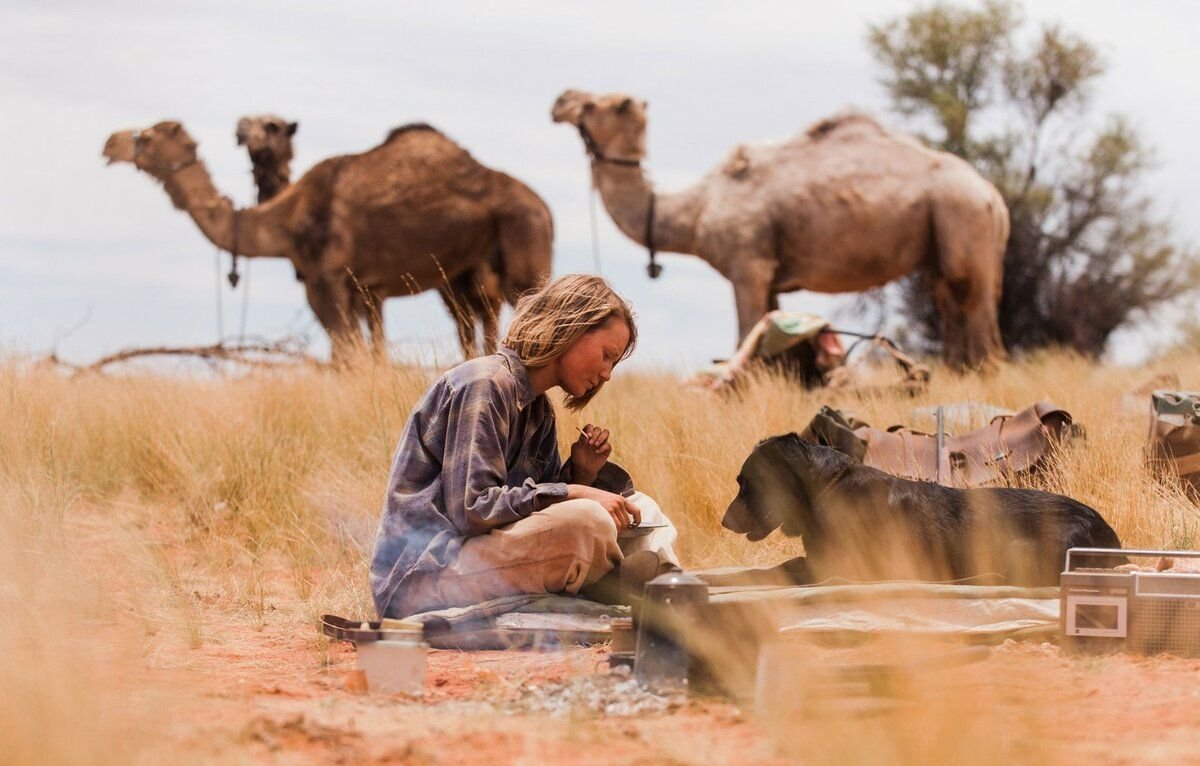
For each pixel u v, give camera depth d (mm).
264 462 8531
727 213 16219
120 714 3107
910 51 28594
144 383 10703
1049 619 4621
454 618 4863
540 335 4996
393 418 8781
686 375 11922
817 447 5598
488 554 4926
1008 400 11305
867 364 12773
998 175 27312
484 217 16406
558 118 16562
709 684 3816
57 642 3889
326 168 16188
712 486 7109
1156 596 4234
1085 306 26953
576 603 4949
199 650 4742
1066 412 7105
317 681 4129
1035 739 2906
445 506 5027
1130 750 2977
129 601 5539
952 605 4680
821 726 3051
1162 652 4227
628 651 4211
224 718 3361
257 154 17516
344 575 6496
